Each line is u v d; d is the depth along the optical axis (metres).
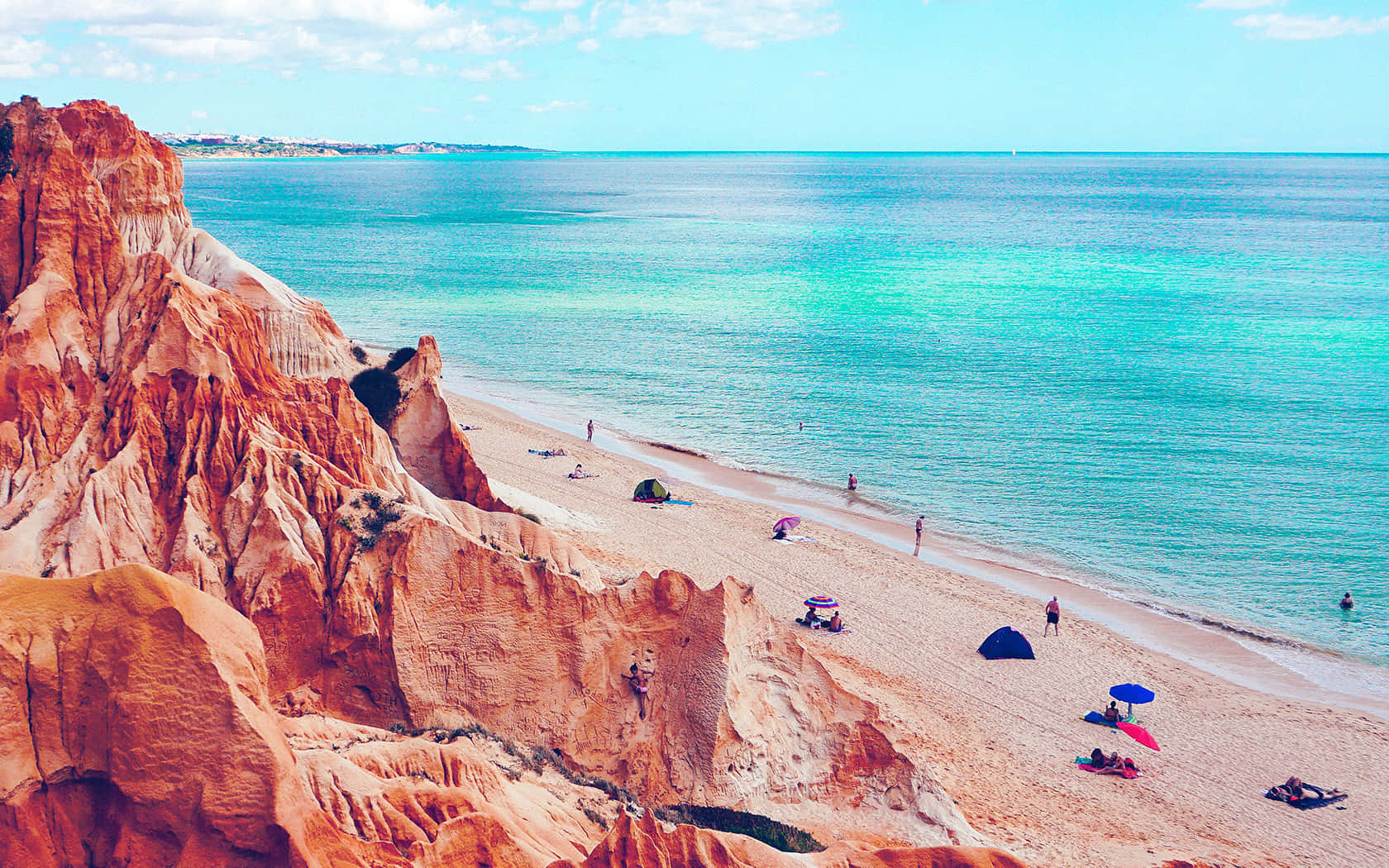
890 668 44.09
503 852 18.72
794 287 163.00
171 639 14.77
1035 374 102.44
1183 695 43.28
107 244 32.56
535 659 28.78
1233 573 56.50
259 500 28.61
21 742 14.36
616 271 178.88
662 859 18.64
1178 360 108.50
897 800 29.56
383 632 27.72
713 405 89.94
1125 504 66.38
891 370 104.12
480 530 34.94
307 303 47.59
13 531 27.44
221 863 14.31
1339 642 49.00
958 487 69.69
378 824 17.69
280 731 15.73
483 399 90.25
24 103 34.19
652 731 28.73
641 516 60.62
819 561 55.47
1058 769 37.03
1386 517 64.38
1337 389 96.06
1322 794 36.12
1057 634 48.34
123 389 29.89
